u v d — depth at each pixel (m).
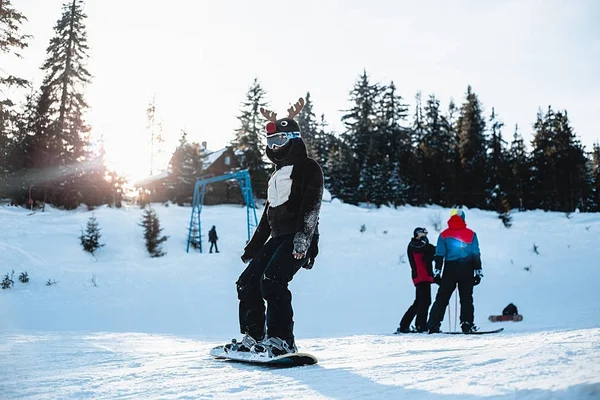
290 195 3.48
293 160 3.56
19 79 26.33
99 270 18.84
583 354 2.12
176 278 18.59
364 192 43.88
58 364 3.33
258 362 3.01
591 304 12.87
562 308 12.30
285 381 2.31
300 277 19.34
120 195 35.31
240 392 2.08
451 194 45.12
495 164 47.81
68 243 23.36
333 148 52.75
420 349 3.59
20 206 31.14
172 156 45.12
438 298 7.27
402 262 21.67
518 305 13.98
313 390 2.05
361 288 18.17
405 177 44.62
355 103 56.00
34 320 13.21
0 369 3.05
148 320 13.80
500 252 22.80
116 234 25.69
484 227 28.70
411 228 29.39
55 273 17.91
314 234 3.63
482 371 2.04
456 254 7.20
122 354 3.95
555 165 47.84
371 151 48.84
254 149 46.59
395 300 16.28
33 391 2.27
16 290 16.03
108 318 13.84
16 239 22.61
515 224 30.64
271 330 3.22
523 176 47.84
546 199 47.25
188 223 29.70
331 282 18.84
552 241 24.69
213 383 2.33
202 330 12.56
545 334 4.60
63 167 32.75
